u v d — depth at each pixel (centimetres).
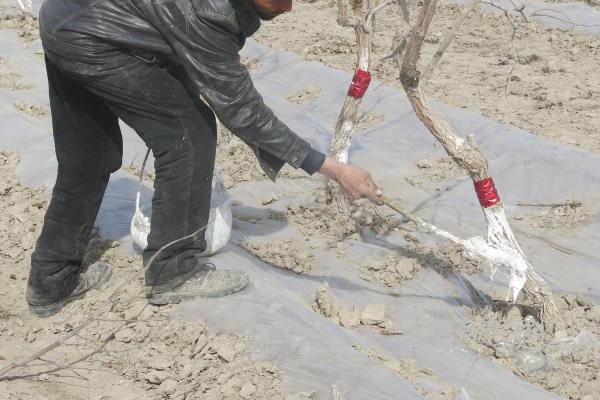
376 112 675
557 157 550
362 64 480
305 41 902
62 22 337
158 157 366
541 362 370
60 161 378
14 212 505
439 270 447
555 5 980
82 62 340
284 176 571
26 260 449
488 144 591
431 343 390
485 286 438
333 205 516
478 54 851
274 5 332
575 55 832
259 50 839
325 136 644
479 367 362
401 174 577
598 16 933
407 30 428
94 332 378
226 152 604
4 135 629
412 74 372
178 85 354
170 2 328
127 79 346
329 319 392
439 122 382
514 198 540
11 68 796
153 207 376
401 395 319
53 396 333
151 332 374
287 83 763
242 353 350
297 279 434
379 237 486
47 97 722
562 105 693
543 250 480
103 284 416
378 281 437
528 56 827
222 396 328
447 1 1036
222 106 343
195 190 375
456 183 557
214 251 434
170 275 386
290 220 506
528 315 401
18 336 379
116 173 550
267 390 329
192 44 330
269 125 351
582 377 363
